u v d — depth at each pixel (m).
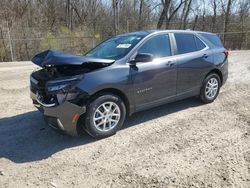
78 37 20.69
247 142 4.36
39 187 3.41
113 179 3.51
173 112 5.81
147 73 4.92
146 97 5.03
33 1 26.77
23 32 18.55
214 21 34.22
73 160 4.01
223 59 6.40
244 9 32.78
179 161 3.87
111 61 4.58
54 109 4.17
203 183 3.36
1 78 10.02
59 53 4.49
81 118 4.47
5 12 21.70
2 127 5.30
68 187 3.39
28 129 5.16
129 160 3.95
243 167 3.66
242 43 27.25
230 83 8.33
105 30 30.27
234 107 6.03
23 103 6.77
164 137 4.64
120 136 4.72
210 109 5.95
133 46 4.93
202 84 6.06
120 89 4.61
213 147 4.24
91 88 4.28
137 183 3.40
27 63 14.80
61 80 4.14
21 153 4.28
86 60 4.24
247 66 11.45
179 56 5.49
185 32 5.81
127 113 4.93
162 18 31.84
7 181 3.55
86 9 34.19
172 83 5.39
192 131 4.86
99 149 4.29
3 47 17.03
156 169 3.70
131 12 34.41
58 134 4.88
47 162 3.98
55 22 29.28
